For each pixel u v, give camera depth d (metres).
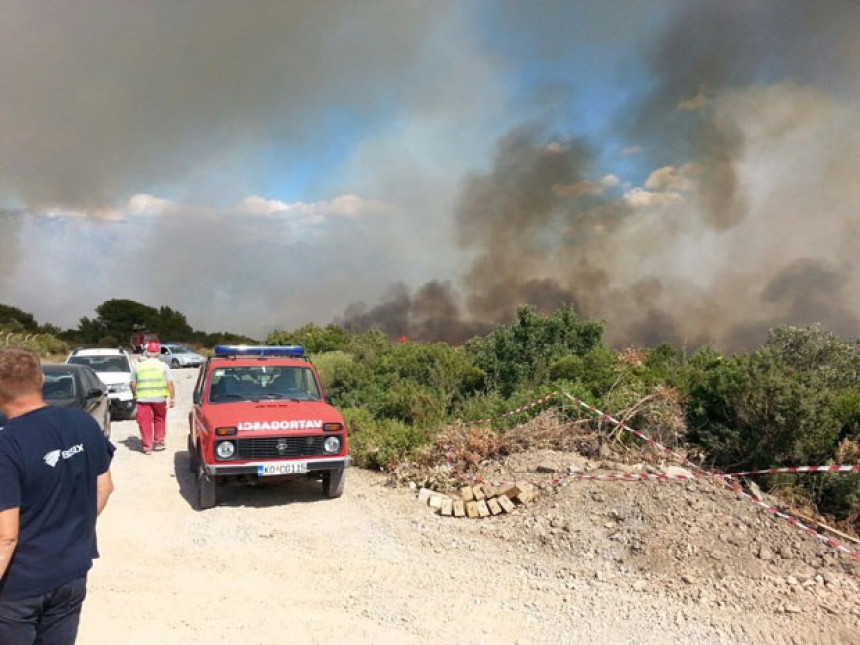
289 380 9.03
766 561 5.93
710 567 5.81
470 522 7.19
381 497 8.17
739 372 8.87
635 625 4.88
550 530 6.67
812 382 8.59
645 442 9.05
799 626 4.84
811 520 6.99
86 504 3.09
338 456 7.99
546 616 5.02
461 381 13.80
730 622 4.90
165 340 60.06
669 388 9.95
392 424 10.67
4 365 2.97
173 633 4.68
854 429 8.20
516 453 8.98
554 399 10.46
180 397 19.80
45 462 2.91
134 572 5.79
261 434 7.64
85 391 11.32
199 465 7.96
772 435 8.18
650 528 6.37
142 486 8.73
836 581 5.55
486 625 4.87
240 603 5.20
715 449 8.74
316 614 5.02
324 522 7.24
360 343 20.75
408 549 6.42
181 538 6.70
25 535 2.87
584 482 7.51
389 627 4.82
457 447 9.09
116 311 62.69
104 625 4.78
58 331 57.22
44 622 2.98
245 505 7.89
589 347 14.59
